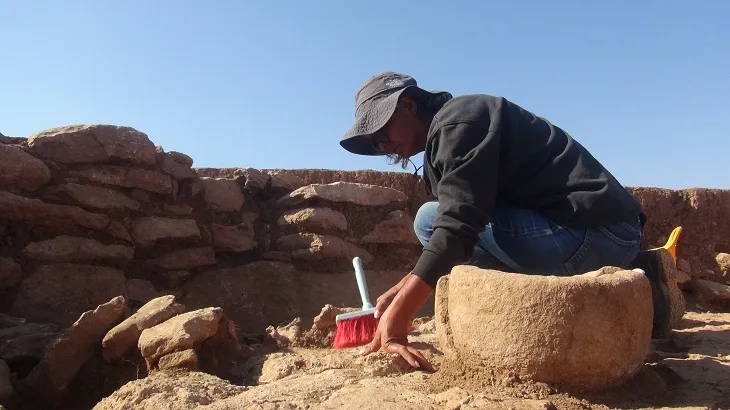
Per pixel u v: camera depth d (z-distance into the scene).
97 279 4.33
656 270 3.15
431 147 2.69
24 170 4.12
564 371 2.14
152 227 4.65
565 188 2.70
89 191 4.39
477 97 2.73
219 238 5.01
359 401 2.15
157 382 2.49
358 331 2.96
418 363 2.59
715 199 7.70
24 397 3.12
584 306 2.11
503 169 2.71
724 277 7.39
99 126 4.53
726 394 2.25
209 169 5.56
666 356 3.08
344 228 5.39
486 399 2.03
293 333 3.74
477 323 2.27
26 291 4.06
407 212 6.21
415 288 2.45
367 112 2.92
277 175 5.69
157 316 3.21
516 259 2.85
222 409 2.17
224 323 3.31
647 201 7.50
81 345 3.22
